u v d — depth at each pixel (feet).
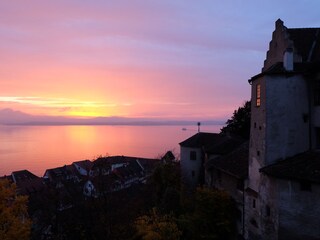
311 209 74.59
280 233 78.43
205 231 108.17
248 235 96.63
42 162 558.15
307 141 83.97
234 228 108.58
